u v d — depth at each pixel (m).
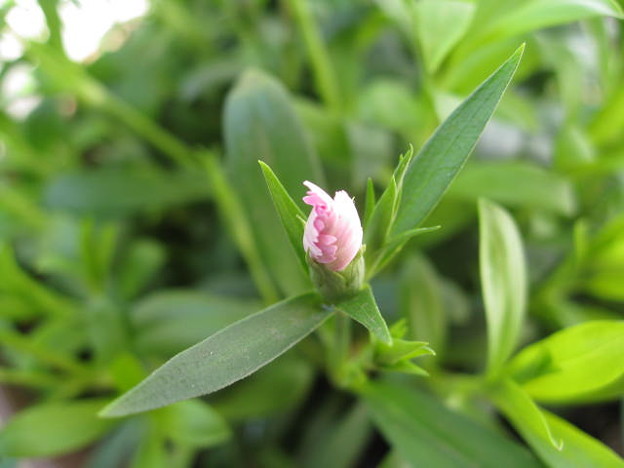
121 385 0.14
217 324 0.15
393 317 0.15
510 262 0.11
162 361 0.15
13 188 0.22
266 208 0.13
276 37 0.22
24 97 0.21
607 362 0.10
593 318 0.15
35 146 0.21
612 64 0.16
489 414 0.15
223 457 0.16
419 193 0.08
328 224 0.07
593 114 0.17
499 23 0.12
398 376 0.14
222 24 0.24
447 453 0.11
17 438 0.13
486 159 0.18
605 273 0.14
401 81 0.21
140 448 0.14
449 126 0.08
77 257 0.18
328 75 0.18
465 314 0.16
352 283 0.08
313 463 0.15
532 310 0.16
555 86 0.23
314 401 0.16
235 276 0.18
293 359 0.15
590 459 0.10
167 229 0.22
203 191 0.19
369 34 0.20
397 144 0.18
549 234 0.17
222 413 0.14
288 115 0.13
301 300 0.08
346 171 0.17
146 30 0.24
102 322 0.15
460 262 0.18
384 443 0.17
